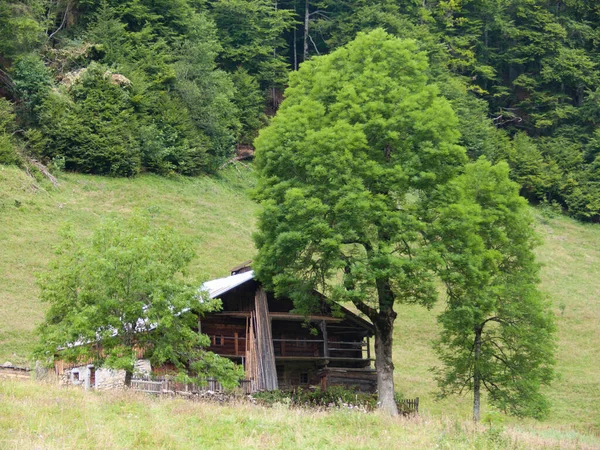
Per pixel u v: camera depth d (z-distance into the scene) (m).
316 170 36.03
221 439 20.70
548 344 37.16
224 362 31.19
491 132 97.25
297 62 110.25
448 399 46.34
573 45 113.81
